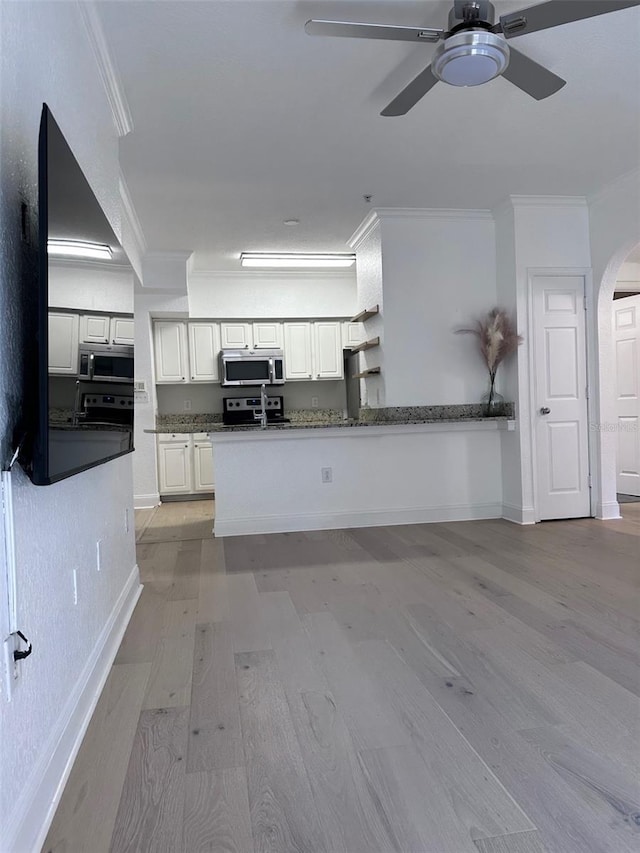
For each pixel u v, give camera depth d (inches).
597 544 149.3
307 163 143.5
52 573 59.4
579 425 180.4
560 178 159.3
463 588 116.4
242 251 219.9
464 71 84.6
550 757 61.0
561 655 85.0
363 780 57.9
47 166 48.5
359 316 198.8
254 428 173.0
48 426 48.1
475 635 92.9
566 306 178.4
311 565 137.3
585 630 93.7
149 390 234.4
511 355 179.9
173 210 173.3
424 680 78.5
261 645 91.4
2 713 43.8
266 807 54.2
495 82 108.7
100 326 72.9
